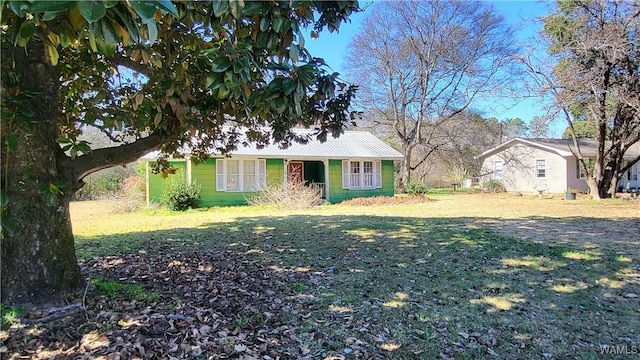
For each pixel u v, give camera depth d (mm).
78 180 3227
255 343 2787
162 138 3477
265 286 4160
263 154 15656
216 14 1796
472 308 3672
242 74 2121
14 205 2809
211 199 15125
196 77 2854
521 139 23922
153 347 2549
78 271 3303
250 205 15188
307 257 5621
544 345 2973
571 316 3508
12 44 2189
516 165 24453
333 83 2672
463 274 4738
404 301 3828
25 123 2236
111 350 2463
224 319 3156
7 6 1262
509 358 2777
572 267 5043
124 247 6402
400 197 18484
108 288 3562
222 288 3971
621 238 7113
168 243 6797
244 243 6754
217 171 15258
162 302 3375
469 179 28750
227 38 2393
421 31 23266
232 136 5316
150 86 3230
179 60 2924
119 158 3346
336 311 3545
